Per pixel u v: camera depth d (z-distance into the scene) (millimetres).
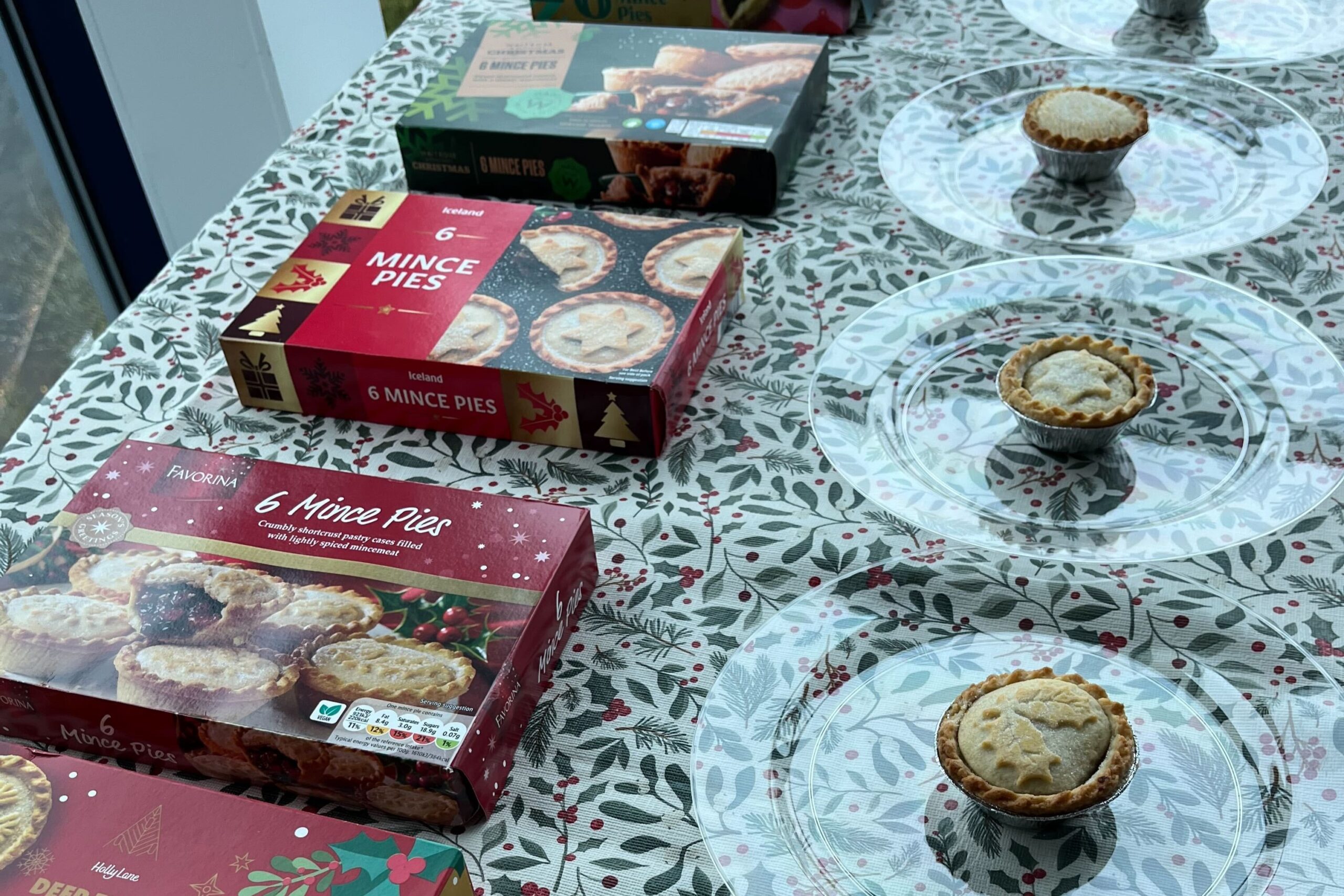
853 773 754
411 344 995
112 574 833
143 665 770
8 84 1935
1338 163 1222
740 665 825
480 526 851
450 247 1102
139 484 905
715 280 1046
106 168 2088
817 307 1127
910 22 1515
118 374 1124
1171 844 702
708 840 726
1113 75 1368
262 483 900
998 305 1095
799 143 1295
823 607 857
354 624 785
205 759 768
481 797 741
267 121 2156
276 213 1313
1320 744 744
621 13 1513
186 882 665
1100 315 1074
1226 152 1253
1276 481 917
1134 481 931
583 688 825
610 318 1009
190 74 2027
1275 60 1373
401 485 889
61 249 2094
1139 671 796
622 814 750
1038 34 1463
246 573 828
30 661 777
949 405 1013
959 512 922
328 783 748
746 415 1026
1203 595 839
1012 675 767
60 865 676
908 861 708
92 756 805
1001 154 1285
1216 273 1108
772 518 933
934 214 1217
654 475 980
